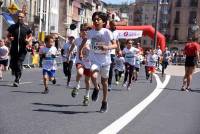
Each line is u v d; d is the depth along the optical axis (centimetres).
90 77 1103
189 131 844
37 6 6209
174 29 11500
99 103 1166
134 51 1670
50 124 831
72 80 2070
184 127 884
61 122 857
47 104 1109
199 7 11212
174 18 11481
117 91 1564
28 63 3356
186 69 1722
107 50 987
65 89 1560
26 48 1575
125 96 1393
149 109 1109
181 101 1330
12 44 1561
